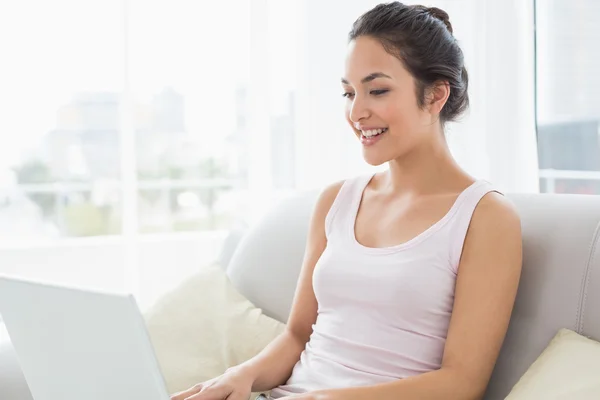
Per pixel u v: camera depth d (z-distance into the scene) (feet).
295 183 9.96
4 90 12.66
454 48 4.90
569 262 4.45
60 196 17.25
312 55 9.72
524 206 4.94
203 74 12.98
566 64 9.16
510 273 4.39
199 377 5.43
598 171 8.84
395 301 4.55
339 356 4.72
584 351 3.98
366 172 9.87
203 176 16.92
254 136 9.88
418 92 4.76
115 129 14.56
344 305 4.80
